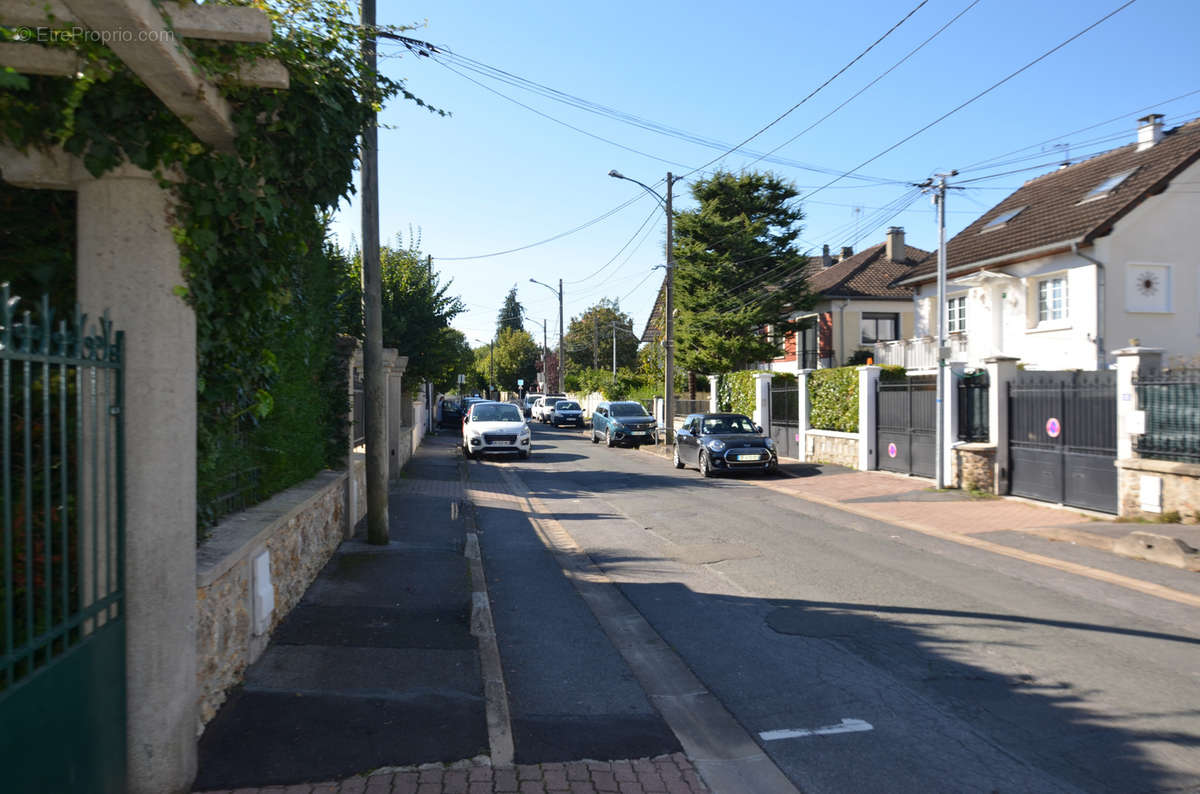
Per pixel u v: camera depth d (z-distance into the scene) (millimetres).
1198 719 4781
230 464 5312
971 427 14820
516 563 9547
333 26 4742
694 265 31219
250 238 4344
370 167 9547
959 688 5348
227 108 3668
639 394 41250
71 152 3400
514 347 84812
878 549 10172
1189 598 7523
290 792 3662
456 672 5309
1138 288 19156
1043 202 23531
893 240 35562
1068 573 8711
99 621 3166
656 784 3980
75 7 2619
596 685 5430
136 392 3430
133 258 3465
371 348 9547
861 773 4184
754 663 5938
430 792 3752
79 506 3068
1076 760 4277
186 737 3609
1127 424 11117
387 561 8609
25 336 2570
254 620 5137
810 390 21438
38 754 2648
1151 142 21672
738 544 10578
